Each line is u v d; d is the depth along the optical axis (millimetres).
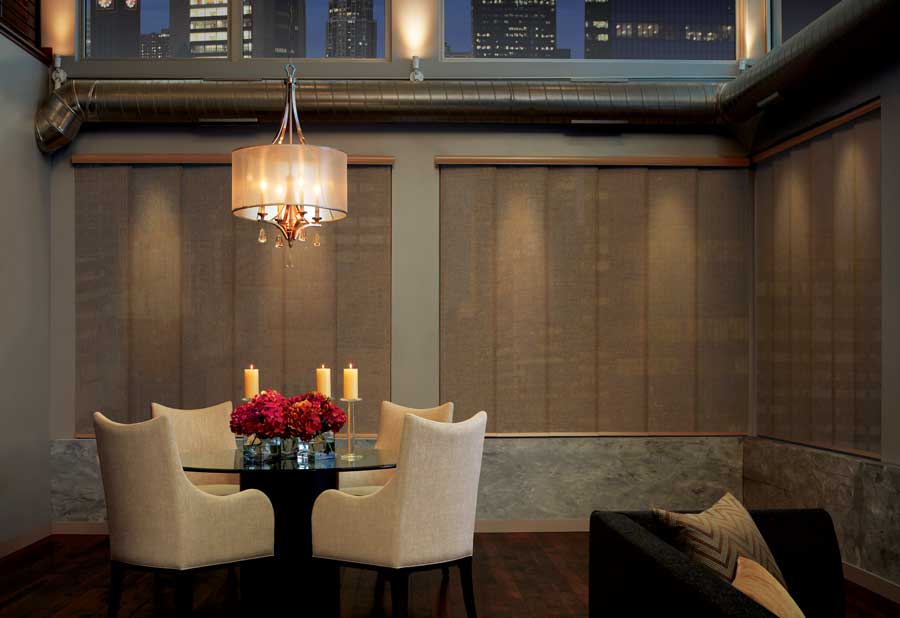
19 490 4699
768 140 4992
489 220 5285
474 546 4785
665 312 5309
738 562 1918
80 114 4871
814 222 4504
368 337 5230
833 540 2318
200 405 5176
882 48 3738
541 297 5281
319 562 3379
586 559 4461
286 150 3256
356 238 5254
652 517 2229
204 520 3170
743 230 5340
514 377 5254
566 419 5254
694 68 5387
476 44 5402
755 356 5285
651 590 1744
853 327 4113
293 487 3447
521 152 5305
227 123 5137
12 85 4633
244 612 3416
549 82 4945
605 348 5289
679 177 5344
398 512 3061
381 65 5293
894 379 3738
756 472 5059
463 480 3221
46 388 5094
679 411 5285
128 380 5172
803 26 4945
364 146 5273
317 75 5289
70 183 5207
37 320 4980
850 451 4125
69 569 4270
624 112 4934
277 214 3512
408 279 5250
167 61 5273
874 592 3805
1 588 3910
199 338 5191
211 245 5219
